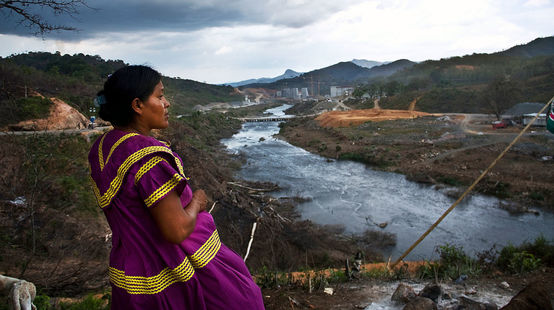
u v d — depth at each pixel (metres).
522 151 37.91
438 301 4.06
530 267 7.25
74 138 21.81
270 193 30.36
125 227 1.22
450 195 29.56
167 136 29.05
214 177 27.38
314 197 29.56
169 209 1.17
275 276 5.64
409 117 73.69
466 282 6.09
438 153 41.53
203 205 1.36
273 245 17.45
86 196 16.25
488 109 70.06
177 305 1.26
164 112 1.39
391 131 58.94
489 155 38.31
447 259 8.43
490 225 23.42
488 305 3.80
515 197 28.05
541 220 23.95
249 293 1.38
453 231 22.58
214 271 1.32
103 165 1.25
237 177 34.81
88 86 50.00
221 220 19.77
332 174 37.69
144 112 1.33
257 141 63.75
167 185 1.18
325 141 57.56
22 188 14.34
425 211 26.41
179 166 1.29
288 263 15.84
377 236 21.25
